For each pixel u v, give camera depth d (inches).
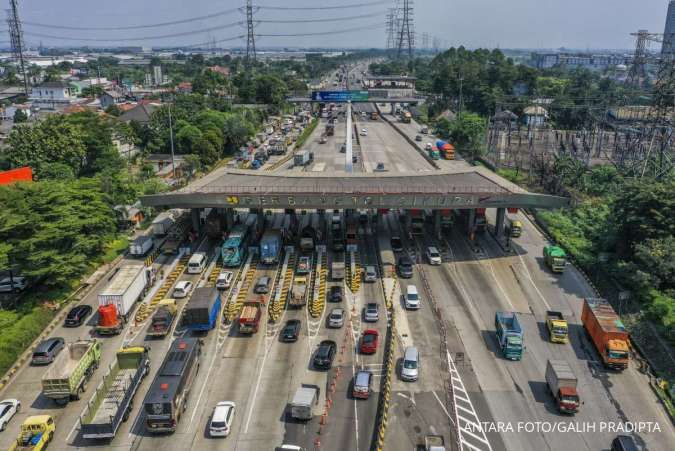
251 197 3272.6
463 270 3245.6
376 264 3309.5
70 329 2615.7
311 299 2876.5
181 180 5260.8
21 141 4579.2
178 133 6382.9
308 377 2241.6
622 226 3250.5
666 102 4473.4
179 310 2770.7
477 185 3572.8
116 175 4500.5
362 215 4028.1
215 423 1900.8
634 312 2743.6
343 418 2000.5
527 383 2217.0
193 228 3705.7
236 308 2775.6
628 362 2372.0
